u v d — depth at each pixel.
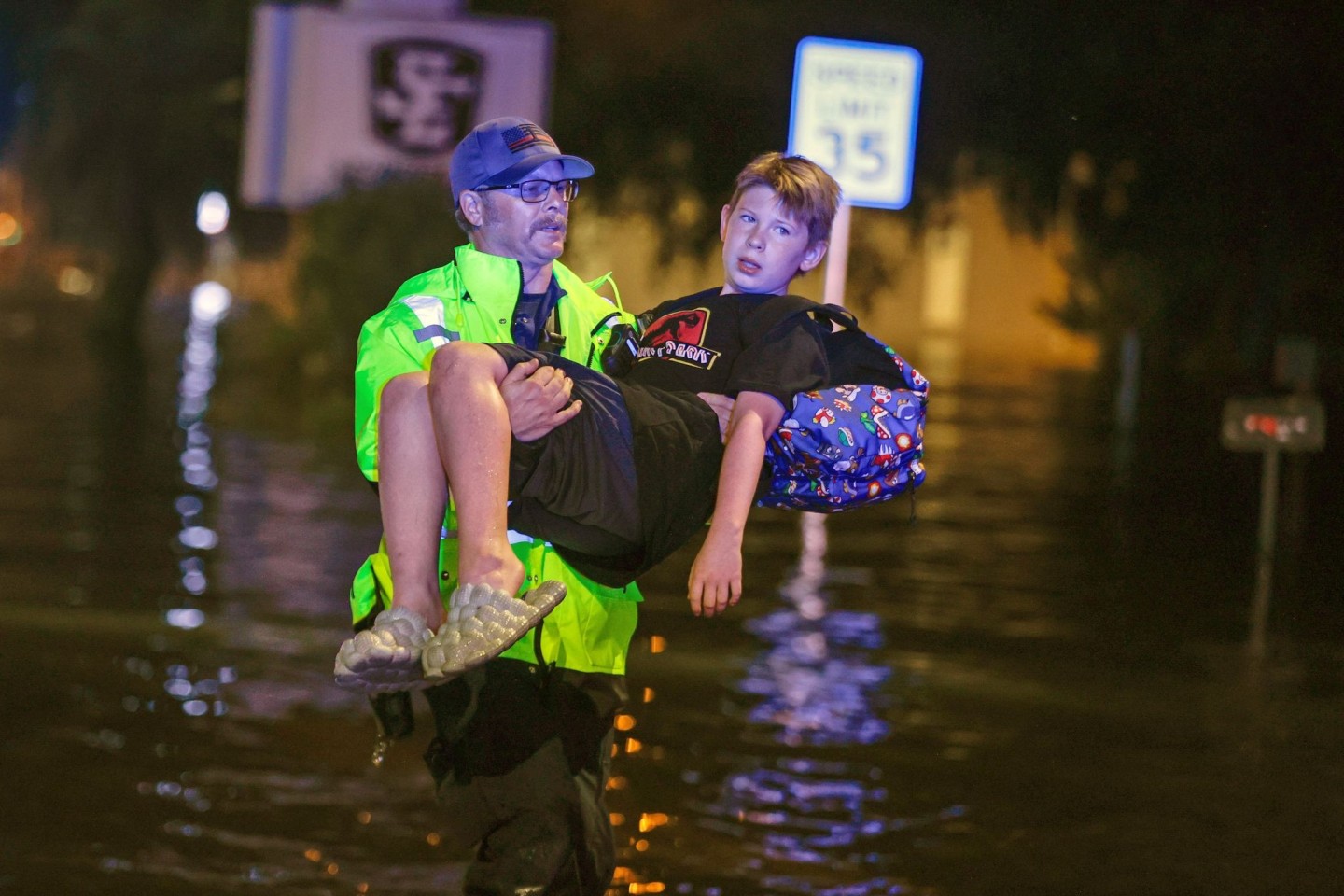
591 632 14.21
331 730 25.92
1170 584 40.81
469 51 82.69
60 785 22.92
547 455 13.19
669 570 40.12
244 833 21.41
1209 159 59.69
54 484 50.09
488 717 13.87
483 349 12.87
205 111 121.69
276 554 39.94
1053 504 54.16
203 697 27.36
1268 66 56.28
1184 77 57.91
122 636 31.20
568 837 13.90
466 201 14.37
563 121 77.81
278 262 141.38
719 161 75.06
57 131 125.25
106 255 131.38
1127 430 73.44
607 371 14.62
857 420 14.17
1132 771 25.16
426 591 12.67
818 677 30.25
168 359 101.06
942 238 75.56
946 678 30.55
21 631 31.25
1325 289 66.12
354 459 59.00
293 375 86.25
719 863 20.78
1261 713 28.69
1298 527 49.88
